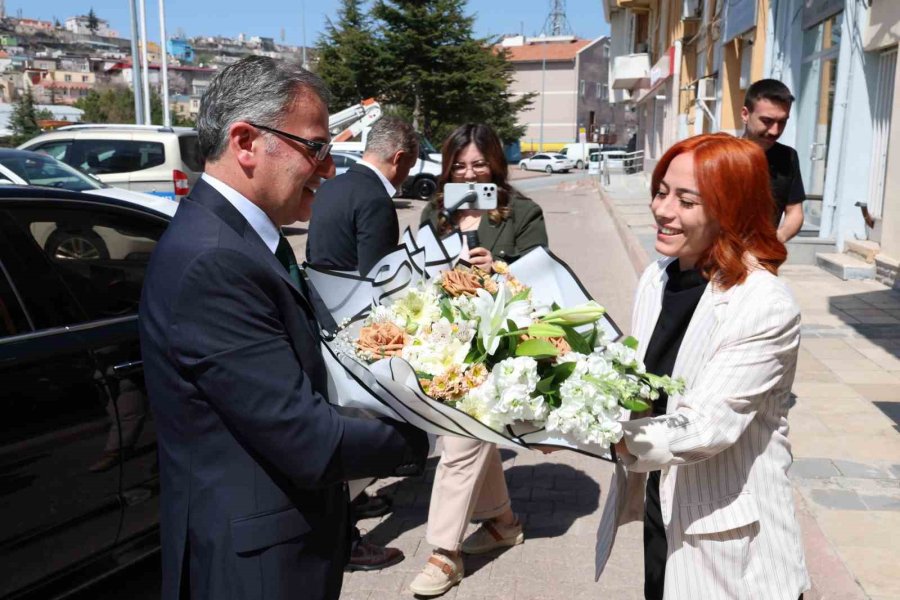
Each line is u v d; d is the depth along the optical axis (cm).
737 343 176
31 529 251
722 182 180
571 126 8112
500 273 215
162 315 152
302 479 154
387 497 388
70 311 279
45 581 259
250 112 158
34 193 293
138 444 287
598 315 183
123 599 319
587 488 409
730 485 184
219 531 157
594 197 2380
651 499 214
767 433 185
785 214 429
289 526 162
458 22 3769
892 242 823
